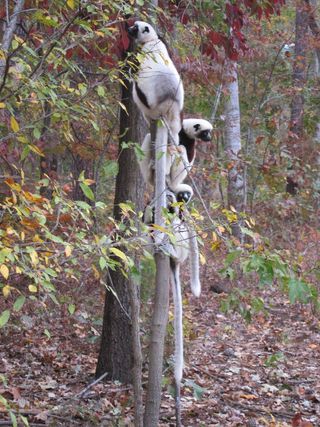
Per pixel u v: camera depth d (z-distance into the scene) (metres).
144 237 5.05
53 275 3.99
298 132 16.89
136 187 7.59
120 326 7.95
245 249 5.55
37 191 5.52
